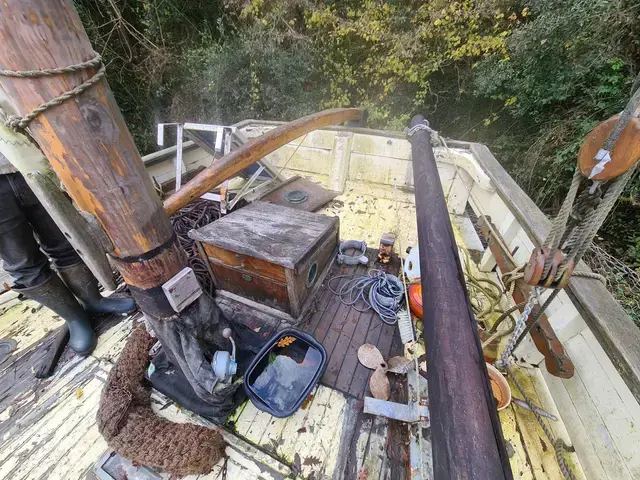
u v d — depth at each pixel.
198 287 0.99
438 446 0.48
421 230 1.00
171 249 0.88
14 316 1.57
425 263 0.84
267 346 1.23
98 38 4.18
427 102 4.77
